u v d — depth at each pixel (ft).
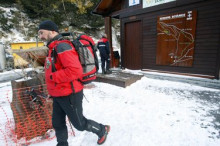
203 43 13.58
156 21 16.87
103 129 6.41
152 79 16.63
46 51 8.72
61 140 5.75
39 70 10.04
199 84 13.50
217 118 8.21
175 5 14.80
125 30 21.52
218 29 12.54
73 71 4.36
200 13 13.41
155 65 17.87
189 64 14.75
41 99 7.64
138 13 18.56
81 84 5.27
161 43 16.67
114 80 15.26
